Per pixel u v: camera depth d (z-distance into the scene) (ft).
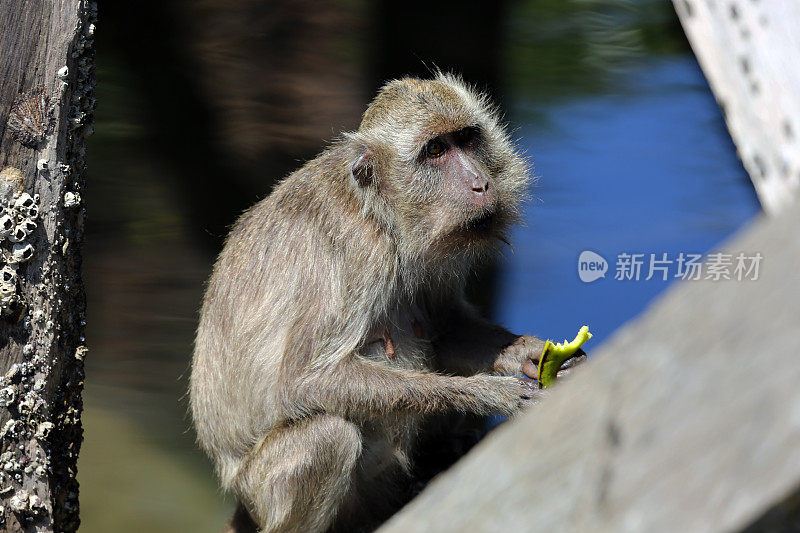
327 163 31.63
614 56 60.90
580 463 9.12
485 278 52.95
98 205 58.75
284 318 30.60
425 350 33.32
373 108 32.83
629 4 61.57
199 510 49.01
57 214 24.84
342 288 30.48
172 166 59.93
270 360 30.63
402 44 62.49
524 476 9.64
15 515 24.50
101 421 52.95
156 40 60.29
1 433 24.32
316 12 62.34
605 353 9.66
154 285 57.82
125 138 59.41
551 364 29.14
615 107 60.34
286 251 31.04
